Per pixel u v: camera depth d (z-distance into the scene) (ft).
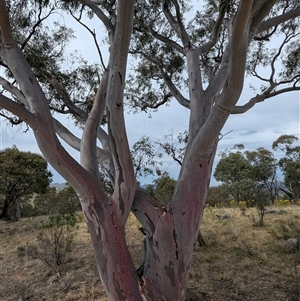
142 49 23.93
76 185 10.51
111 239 10.30
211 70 21.75
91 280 20.67
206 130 10.40
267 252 23.30
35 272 23.86
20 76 11.08
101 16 14.20
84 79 21.40
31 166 63.46
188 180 11.10
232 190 68.28
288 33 23.91
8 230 45.44
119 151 10.27
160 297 10.17
